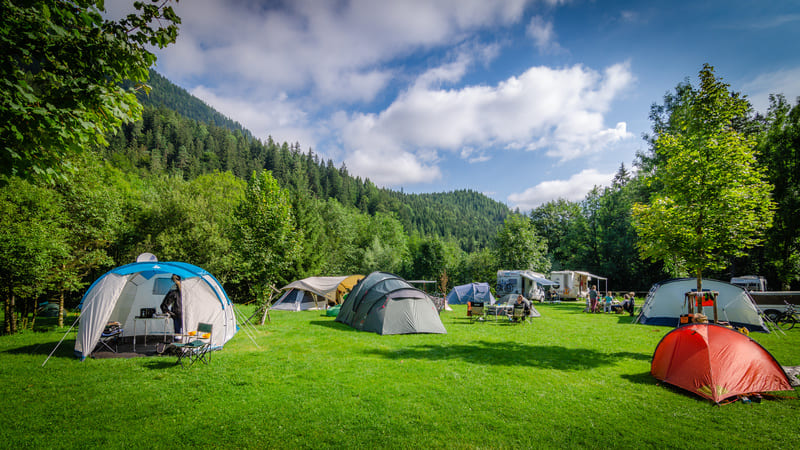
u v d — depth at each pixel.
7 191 12.24
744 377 7.19
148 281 12.73
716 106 10.73
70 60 4.71
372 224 65.94
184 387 7.37
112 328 10.73
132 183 43.09
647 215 11.43
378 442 5.23
